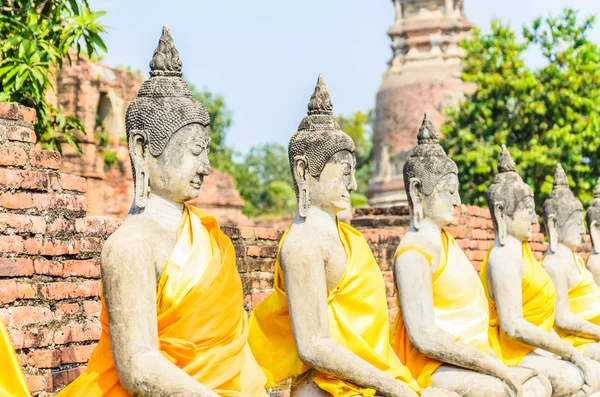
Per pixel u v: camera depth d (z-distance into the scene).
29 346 6.95
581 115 22.98
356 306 6.98
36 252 7.12
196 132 5.84
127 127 5.86
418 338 8.21
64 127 11.66
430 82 38.53
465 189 23.75
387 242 11.21
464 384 8.13
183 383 5.33
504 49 23.98
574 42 23.34
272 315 7.14
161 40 5.91
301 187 7.11
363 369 6.74
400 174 38.72
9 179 7.02
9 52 10.19
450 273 8.41
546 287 10.01
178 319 5.54
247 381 5.86
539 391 9.04
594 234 13.37
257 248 9.34
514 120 23.50
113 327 5.43
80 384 5.60
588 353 11.24
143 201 5.75
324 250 6.94
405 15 39.78
